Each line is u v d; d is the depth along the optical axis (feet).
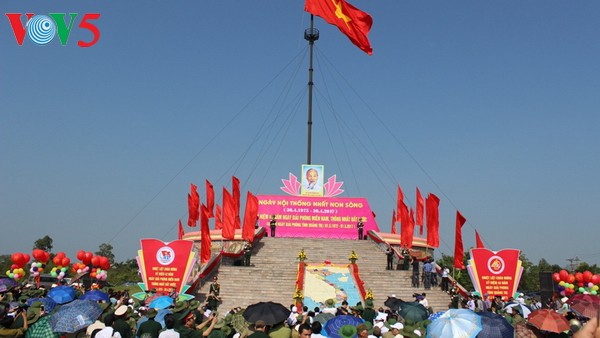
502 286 104.99
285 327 37.42
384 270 125.39
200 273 112.47
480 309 93.35
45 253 114.01
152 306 52.90
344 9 181.27
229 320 42.96
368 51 182.09
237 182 145.18
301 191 185.47
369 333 44.34
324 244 155.43
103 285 116.47
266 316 36.86
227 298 109.19
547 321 33.50
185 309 45.65
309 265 122.31
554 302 94.68
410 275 122.31
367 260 142.20
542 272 109.81
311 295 108.88
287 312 38.01
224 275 119.85
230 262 133.28
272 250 149.59
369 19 179.32
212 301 101.55
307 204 183.73
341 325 44.96
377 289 114.01
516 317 65.31
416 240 179.63
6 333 38.37
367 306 69.92
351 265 120.06
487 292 104.58
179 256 99.25
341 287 112.57
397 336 41.04
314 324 39.17
